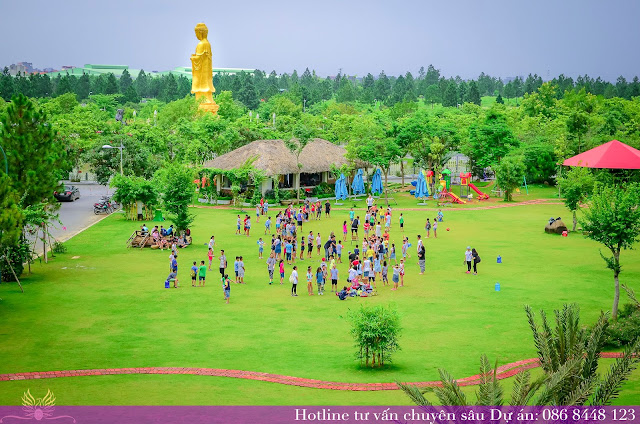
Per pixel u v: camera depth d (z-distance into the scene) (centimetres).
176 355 3362
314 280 5122
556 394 2098
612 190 4203
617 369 2128
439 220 7812
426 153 11212
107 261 5678
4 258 4772
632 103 14900
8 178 4294
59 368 3155
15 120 5094
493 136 10456
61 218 7938
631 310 3991
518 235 7012
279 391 2856
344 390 2872
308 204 8269
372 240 5928
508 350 3456
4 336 3662
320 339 3669
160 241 6219
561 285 4925
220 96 17750
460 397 1994
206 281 5059
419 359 3312
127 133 10781
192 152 10794
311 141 10638
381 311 3225
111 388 2875
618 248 3994
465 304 4409
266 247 6334
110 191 10544
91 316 4088
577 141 11331
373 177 10144
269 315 4156
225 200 9450
